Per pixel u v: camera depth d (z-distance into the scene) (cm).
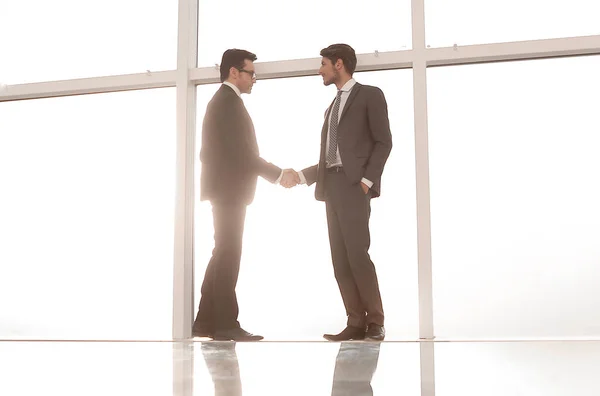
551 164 390
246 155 399
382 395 130
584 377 159
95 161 442
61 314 440
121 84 430
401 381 153
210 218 421
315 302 406
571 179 388
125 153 438
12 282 448
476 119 399
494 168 395
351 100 385
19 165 452
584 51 384
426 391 135
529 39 393
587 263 384
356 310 380
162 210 430
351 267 374
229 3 429
